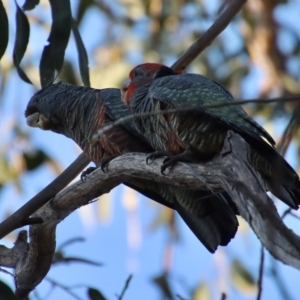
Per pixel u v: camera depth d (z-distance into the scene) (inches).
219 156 313.6
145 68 398.6
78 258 423.2
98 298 400.2
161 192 404.8
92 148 413.4
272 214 257.8
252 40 693.3
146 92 377.4
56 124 440.8
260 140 321.4
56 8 420.8
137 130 386.6
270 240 254.4
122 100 402.3
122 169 353.1
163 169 334.3
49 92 443.5
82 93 426.6
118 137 397.7
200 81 359.3
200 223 393.1
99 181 364.2
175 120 339.9
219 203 380.8
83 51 443.8
